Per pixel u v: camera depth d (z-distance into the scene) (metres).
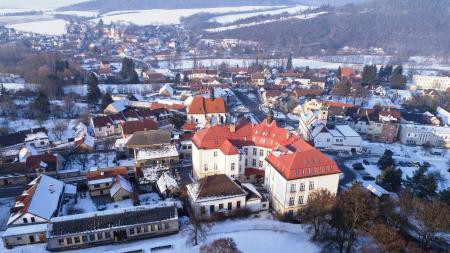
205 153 117.19
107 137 169.62
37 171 122.31
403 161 146.12
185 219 98.19
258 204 101.81
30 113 193.12
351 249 83.94
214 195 97.12
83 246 88.06
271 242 88.00
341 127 162.75
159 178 115.69
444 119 192.00
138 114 182.50
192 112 179.62
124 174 118.69
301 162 97.75
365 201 83.31
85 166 134.25
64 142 156.75
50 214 95.12
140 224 89.75
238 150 114.56
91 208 105.25
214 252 80.00
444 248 85.50
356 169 136.62
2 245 88.56
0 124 174.62
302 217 97.19
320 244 87.56
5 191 117.88
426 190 106.44
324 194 88.31
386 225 82.75
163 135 140.88
